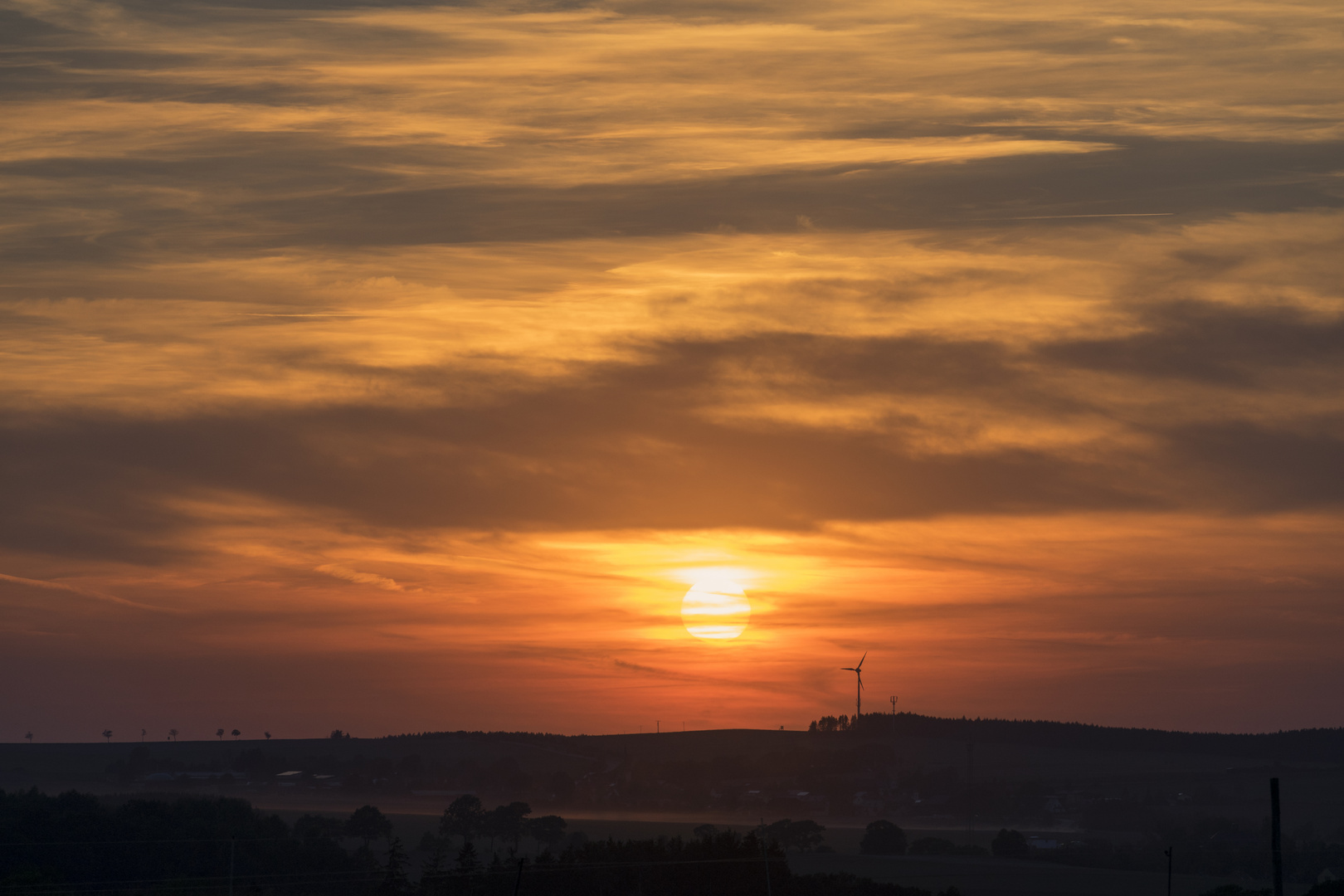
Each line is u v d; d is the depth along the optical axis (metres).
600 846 108.38
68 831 124.31
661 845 109.38
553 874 100.56
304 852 130.25
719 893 101.38
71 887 114.00
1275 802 68.25
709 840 105.81
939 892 127.25
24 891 109.62
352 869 127.19
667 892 100.94
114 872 120.69
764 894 101.94
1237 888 104.56
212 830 131.00
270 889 116.94
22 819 126.56
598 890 100.38
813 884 105.06
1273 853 67.81
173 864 123.81
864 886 107.56
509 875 101.38
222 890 114.75
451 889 103.56
